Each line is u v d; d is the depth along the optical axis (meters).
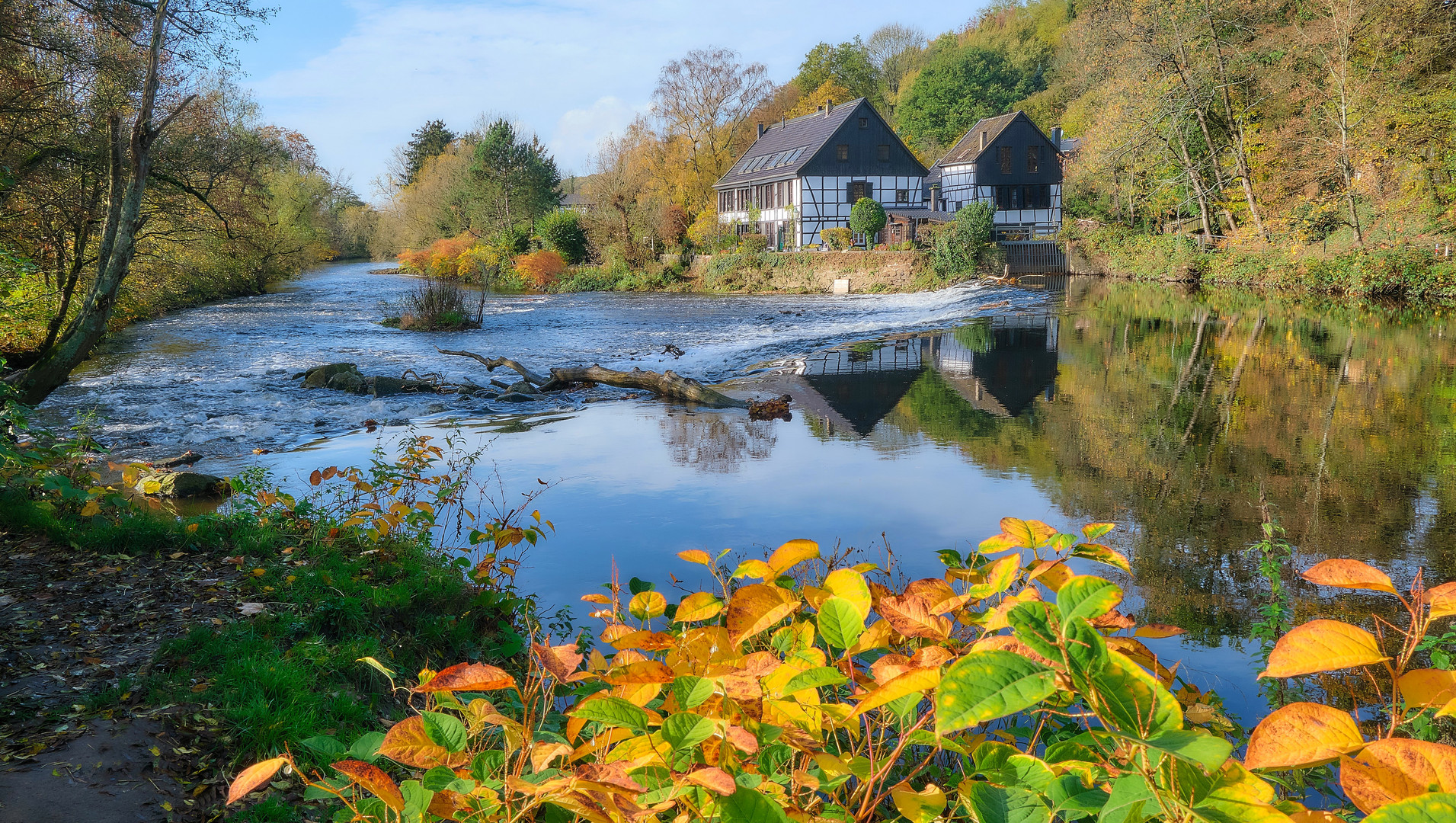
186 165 17.92
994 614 1.25
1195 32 33.84
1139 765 1.04
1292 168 31.31
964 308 29.08
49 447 6.29
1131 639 1.36
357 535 6.25
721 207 58.16
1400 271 25.19
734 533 7.05
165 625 4.46
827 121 50.19
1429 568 6.17
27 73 14.14
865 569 1.59
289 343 21.97
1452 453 9.12
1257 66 33.12
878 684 1.27
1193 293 30.55
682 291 45.12
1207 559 6.39
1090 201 46.91
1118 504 7.78
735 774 1.28
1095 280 39.03
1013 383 14.43
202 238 25.03
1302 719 0.83
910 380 15.09
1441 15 27.08
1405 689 0.90
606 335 23.69
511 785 1.16
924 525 7.25
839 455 9.80
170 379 15.73
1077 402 12.66
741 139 62.03
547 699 1.60
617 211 51.97
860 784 1.63
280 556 5.73
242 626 4.46
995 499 7.95
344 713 3.78
